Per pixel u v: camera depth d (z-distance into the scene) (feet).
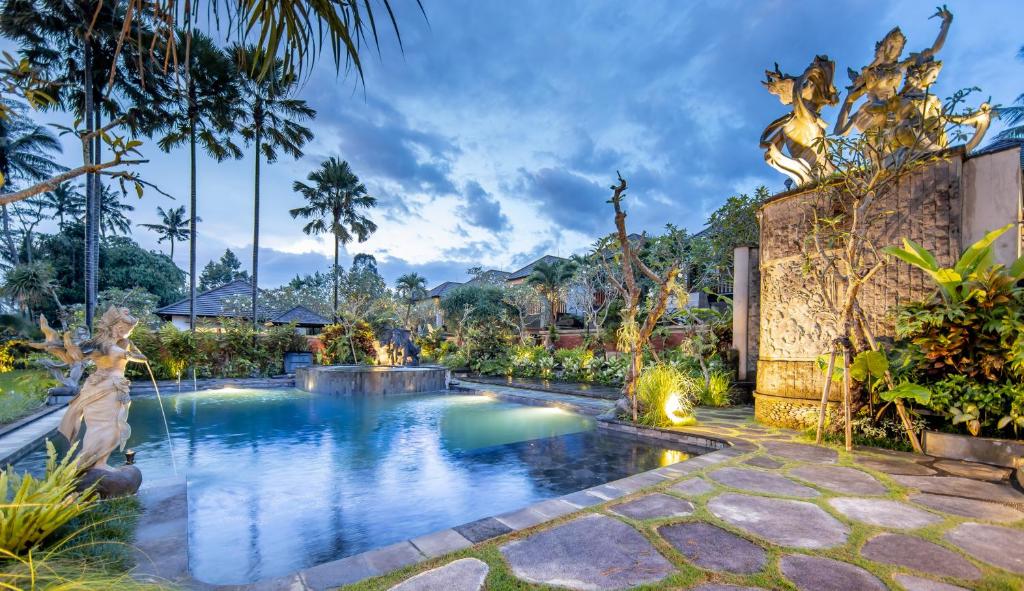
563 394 40.01
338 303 95.04
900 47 21.76
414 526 12.83
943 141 21.09
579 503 12.41
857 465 16.31
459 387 47.11
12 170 90.02
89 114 52.85
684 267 42.55
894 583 8.25
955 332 17.06
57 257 108.99
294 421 30.40
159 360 51.01
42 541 9.16
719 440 20.93
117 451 22.02
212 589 8.23
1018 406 15.83
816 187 23.31
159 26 4.99
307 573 8.64
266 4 5.23
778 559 9.17
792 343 24.32
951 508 12.00
